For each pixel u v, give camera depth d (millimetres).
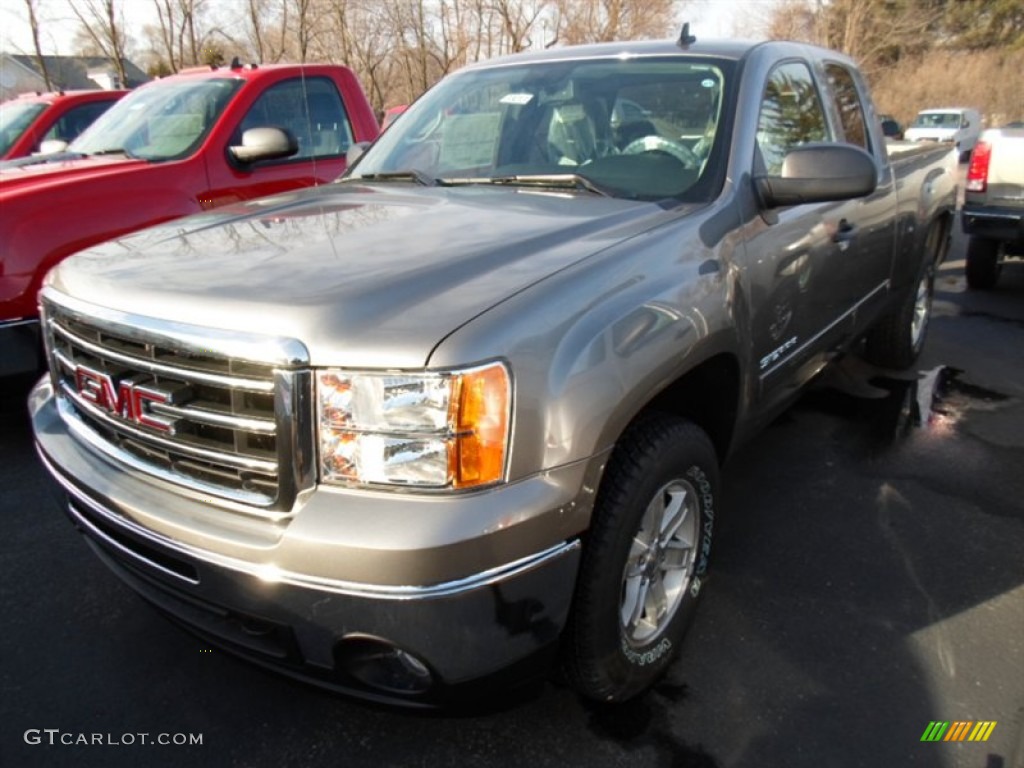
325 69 6000
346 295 1895
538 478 1846
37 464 4102
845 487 3828
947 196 5414
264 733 2377
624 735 2354
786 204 2854
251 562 1832
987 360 5770
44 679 2600
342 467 1791
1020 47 40156
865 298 4117
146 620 2881
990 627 2809
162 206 4770
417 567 1712
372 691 1921
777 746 2312
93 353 2164
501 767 2252
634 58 3363
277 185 5504
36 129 7504
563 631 2014
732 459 4133
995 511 3605
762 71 3184
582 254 2209
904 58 41094
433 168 3338
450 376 1740
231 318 1880
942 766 2236
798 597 2984
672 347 2193
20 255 4016
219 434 1933
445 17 21078
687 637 2760
